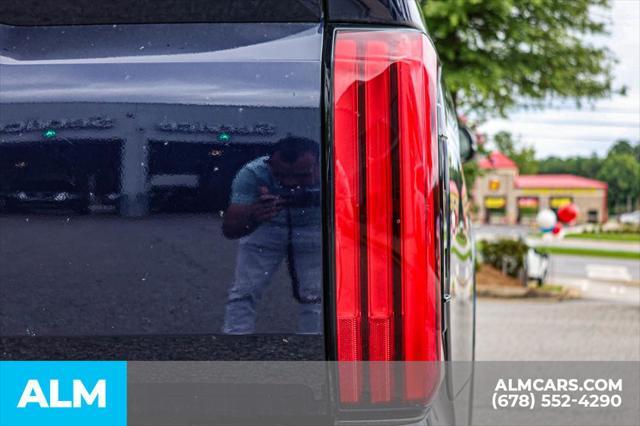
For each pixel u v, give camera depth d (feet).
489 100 53.42
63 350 5.61
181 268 5.53
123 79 5.57
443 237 5.69
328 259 5.46
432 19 46.85
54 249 5.55
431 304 5.53
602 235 188.34
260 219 5.49
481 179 59.11
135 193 5.53
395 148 5.49
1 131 5.56
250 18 5.65
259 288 5.49
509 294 58.34
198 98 5.53
